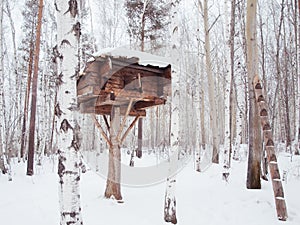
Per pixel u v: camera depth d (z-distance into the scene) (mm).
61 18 3139
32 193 7305
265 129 4715
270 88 16219
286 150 13039
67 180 2949
